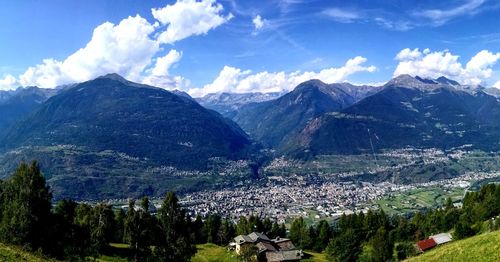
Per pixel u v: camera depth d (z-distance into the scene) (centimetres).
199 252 14200
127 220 9538
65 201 10206
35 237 7638
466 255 6519
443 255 7088
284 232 17975
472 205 15888
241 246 13600
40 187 7862
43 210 7844
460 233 11781
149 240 9600
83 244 8750
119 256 10606
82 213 11988
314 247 16588
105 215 12038
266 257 13450
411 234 16588
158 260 9481
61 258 8100
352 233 13488
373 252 12281
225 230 17038
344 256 12962
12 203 7744
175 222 9756
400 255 12225
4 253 5184
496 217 12250
